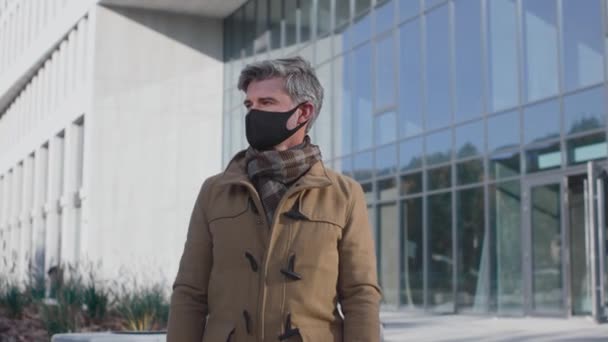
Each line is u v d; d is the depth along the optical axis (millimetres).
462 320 14820
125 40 27672
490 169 15914
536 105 14875
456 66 17078
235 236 2490
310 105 2590
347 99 21078
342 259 2521
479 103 16359
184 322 2543
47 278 14758
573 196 14141
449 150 17109
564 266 13922
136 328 10906
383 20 19734
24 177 37844
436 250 17297
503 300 15398
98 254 26453
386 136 19281
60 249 31562
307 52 23406
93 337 5852
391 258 18812
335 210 2518
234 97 27922
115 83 27375
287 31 24750
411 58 18547
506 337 11477
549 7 14656
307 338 2402
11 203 41000
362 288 2504
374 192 19531
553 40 14523
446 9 17484
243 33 27672
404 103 18688
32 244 34656
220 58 28781
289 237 2461
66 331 10570
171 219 27422
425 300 17500
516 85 15406
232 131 27953
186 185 27797
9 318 12125
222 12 28375
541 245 14547
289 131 2537
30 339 10578
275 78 2568
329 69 22125
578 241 14039
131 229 26906
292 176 2533
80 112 28359
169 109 27922
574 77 14039
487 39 16219
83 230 27062
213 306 2500
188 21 28516
